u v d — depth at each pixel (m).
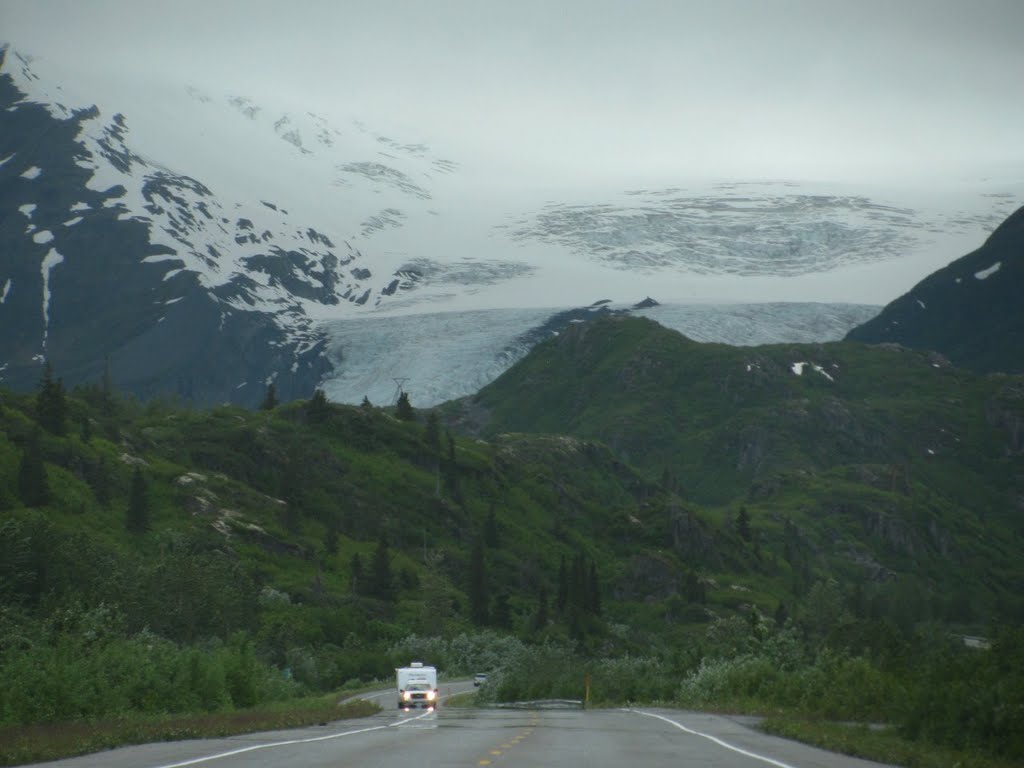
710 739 47.09
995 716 44.97
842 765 35.47
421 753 38.62
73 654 67.50
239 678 85.12
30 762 36.28
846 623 102.31
